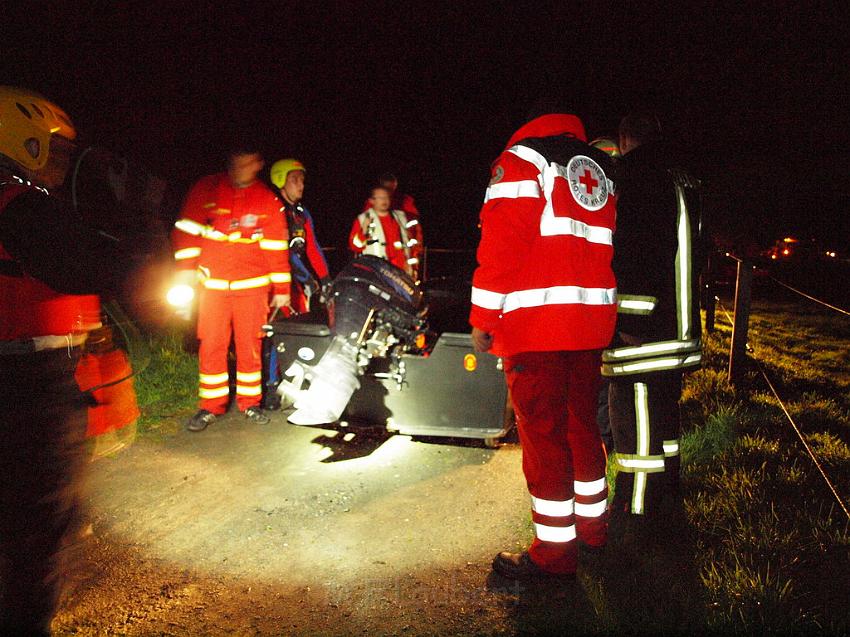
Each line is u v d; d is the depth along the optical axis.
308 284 5.16
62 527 2.16
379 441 4.49
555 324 2.55
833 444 4.30
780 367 6.67
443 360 4.17
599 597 2.67
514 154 2.54
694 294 2.98
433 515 3.48
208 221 4.53
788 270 15.91
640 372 3.01
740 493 3.45
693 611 2.56
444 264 12.07
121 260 2.04
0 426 1.98
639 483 3.12
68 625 2.56
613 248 2.95
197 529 3.31
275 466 4.08
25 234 1.92
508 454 4.28
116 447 2.51
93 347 2.32
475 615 2.65
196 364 5.89
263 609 2.70
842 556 2.90
